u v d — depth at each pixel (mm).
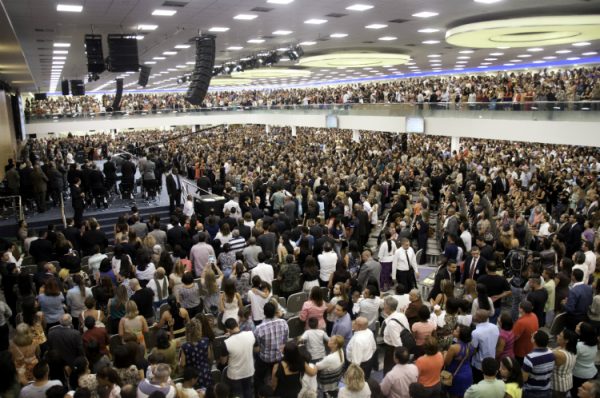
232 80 47656
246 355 5738
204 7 13703
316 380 5680
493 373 4875
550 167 19922
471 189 16172
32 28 15891
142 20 15281
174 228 10656
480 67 39062
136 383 5223
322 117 33219
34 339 6516
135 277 8445
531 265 8422
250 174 18688
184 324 6910
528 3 14383
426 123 24766
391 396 5047
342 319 6426
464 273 8992
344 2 13602
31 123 36188
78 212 13484
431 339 5230
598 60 32781
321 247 9852
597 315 7102
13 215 14211
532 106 19125
